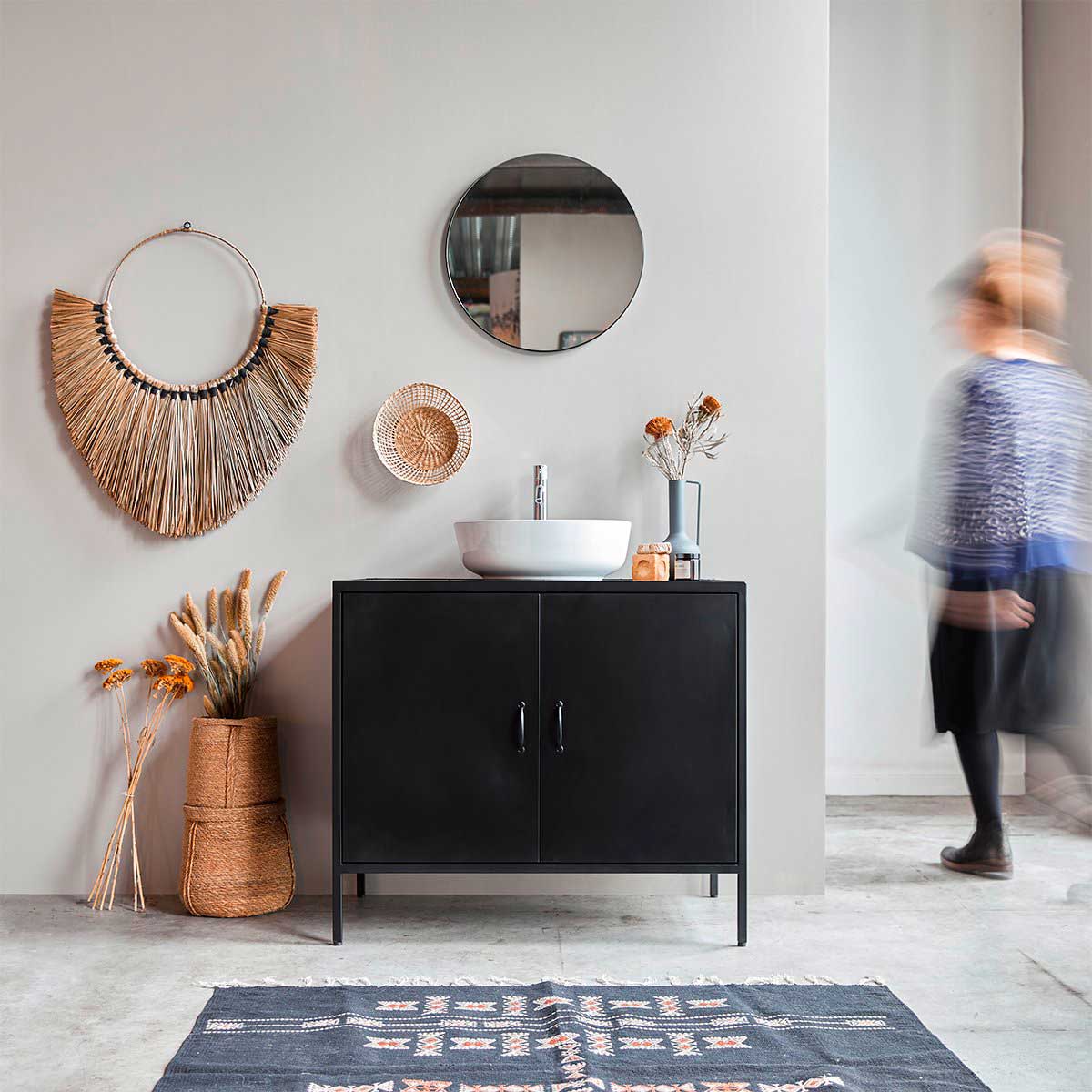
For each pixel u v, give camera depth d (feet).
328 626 8.74
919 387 12.60
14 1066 5.58
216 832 8.07
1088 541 8.99
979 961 7.12
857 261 12.65
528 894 8.68
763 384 8.74
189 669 8.39
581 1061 5.51
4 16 8.70
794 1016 6.17
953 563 9.08
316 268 8.78
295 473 8.77
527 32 8.78
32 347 8.73
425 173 8.78
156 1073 5.49
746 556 8.70
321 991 6.53
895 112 12.64
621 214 8.76
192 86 8.75
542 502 8.33
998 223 12.58
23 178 8.73
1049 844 10.33
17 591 8.73
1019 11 12.55
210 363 8.77
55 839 8.71
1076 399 8.96
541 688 7.48
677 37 8.76
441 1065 5.52
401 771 7.48
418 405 8.71
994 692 9.08
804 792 8.68
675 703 7.48
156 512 8.68
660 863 7.46
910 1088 5.28
